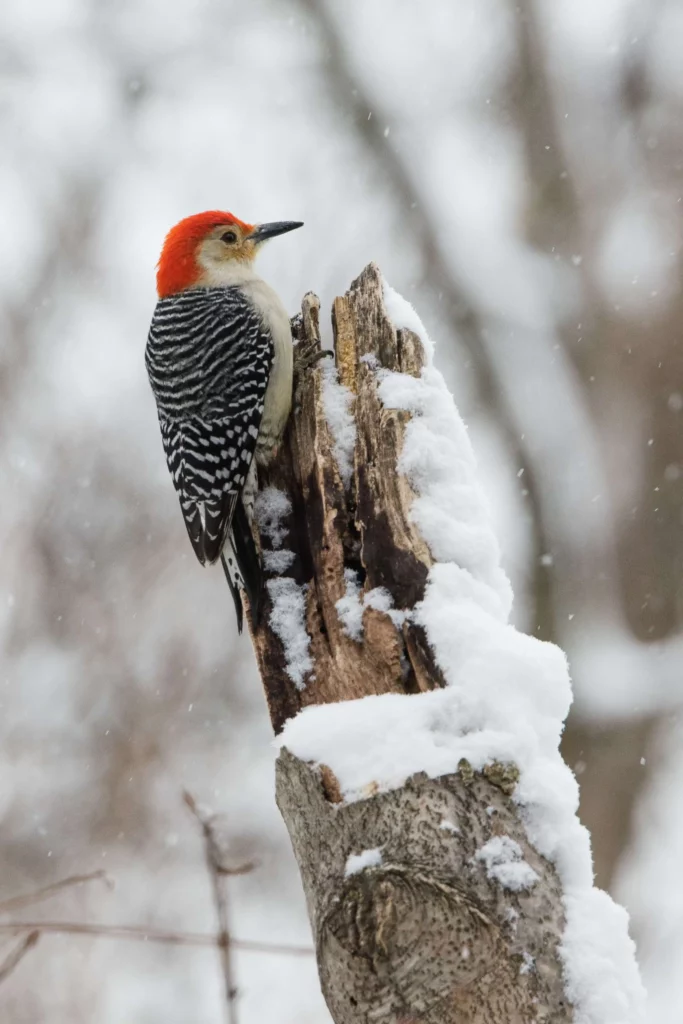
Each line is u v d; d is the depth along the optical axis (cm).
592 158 1891
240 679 1473
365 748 462
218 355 849
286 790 474
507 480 1750
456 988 438
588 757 1466
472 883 439
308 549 647
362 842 446
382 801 448
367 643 557
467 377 1836
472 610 528
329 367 688
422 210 1959
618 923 455
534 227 1873
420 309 1900
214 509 794
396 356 647
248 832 1352
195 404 842
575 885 458
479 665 492
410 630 538
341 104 2019
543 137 1897
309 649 594
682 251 1756
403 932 435
